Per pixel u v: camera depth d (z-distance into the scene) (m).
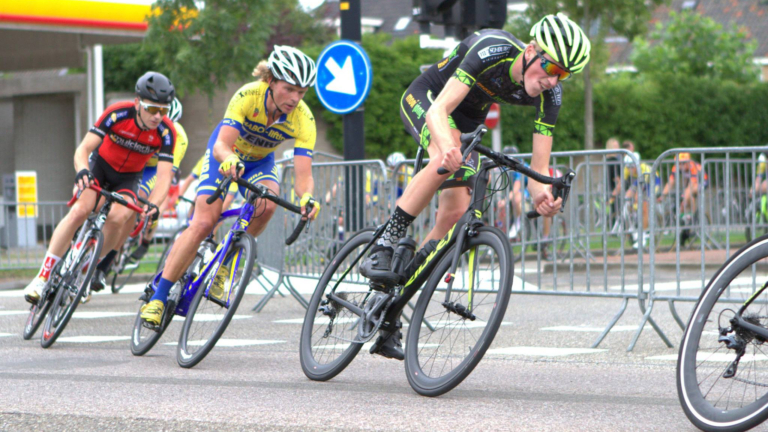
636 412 4.16
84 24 17.00
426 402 4.42
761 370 3.61
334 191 8.91
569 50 4.18
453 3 9.87
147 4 18.06
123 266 11.41
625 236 6.96
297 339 7.18
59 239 7.14
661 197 6.96
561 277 7.32
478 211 4.44
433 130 4.31
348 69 10.13
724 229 7.04
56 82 27.72
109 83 27.42
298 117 6.14
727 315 3.74
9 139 28.48
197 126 25.73
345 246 5.16
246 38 18.69
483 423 3.92
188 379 5.20
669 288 7.04
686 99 28.44
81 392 4.76
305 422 3.96
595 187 7.21
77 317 8.79
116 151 7.74
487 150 4.13
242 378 5.23
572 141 25.69
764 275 3.58
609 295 6.87
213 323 5.62
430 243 4.72
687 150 6.88
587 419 4.00
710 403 3.53
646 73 36.62
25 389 4.87
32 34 18.75
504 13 10.08
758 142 30.05
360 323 4.85
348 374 5.38
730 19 45.69
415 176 4.65
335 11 42.88
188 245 5.94
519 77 4.43
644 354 6.18
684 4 46.53
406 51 24.03
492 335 4.21
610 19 22.08
